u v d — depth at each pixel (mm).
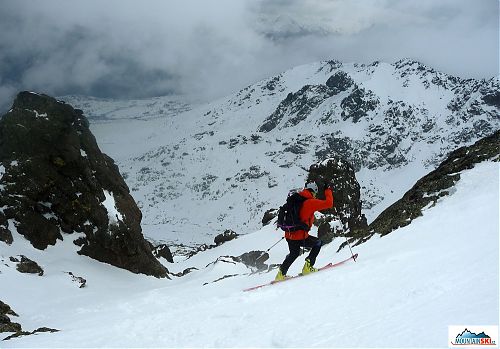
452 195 13031
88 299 18891
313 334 6160
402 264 8719
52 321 14312
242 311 8133
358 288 7977
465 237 9391
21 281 18969
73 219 25906
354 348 5297
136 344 7305
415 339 5051
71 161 26219
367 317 6348
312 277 9789
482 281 6418
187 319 8297
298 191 10547
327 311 7070
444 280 6957
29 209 24859
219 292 13562
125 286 23297
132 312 12008
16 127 26125
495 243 8156
